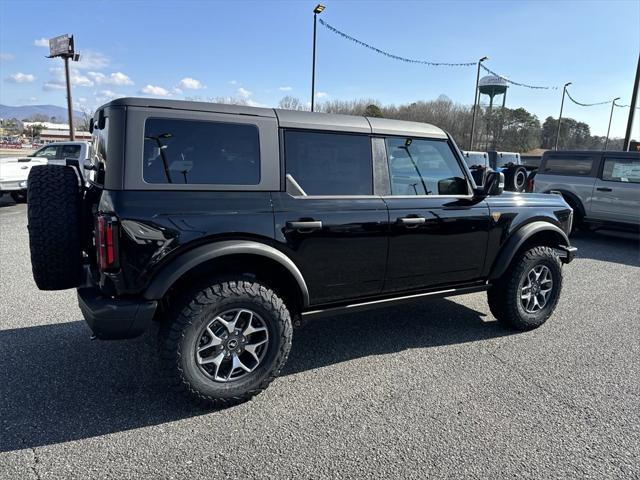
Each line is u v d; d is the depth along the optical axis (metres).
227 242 2.85
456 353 3.86
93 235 2.97
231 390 2.93
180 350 2.77
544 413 2.95
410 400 3.10
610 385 3.34
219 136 2.91
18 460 2.42
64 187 2.95
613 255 8.05
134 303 2.69
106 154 2.71
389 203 3.46
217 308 2.84
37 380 3.27
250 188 2.97
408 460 2.47
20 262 6.68
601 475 2.38
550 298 4.45
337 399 3.10
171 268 2.69
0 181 12.33
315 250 3.17
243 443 2.60
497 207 4.04
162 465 2.40
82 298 2.79
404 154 3.62
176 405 2.98
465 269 3.95
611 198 8.88
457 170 3.91
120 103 2.69
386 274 3.54
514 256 4.22
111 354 3.70
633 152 8.76
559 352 3.91
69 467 2.37
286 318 3.06
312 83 20.00
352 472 2.37
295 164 3.15
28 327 4.23
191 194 2.79
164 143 2.76
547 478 2.35
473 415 2.92
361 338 4.16
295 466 2.41
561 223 4.51
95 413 2.87
